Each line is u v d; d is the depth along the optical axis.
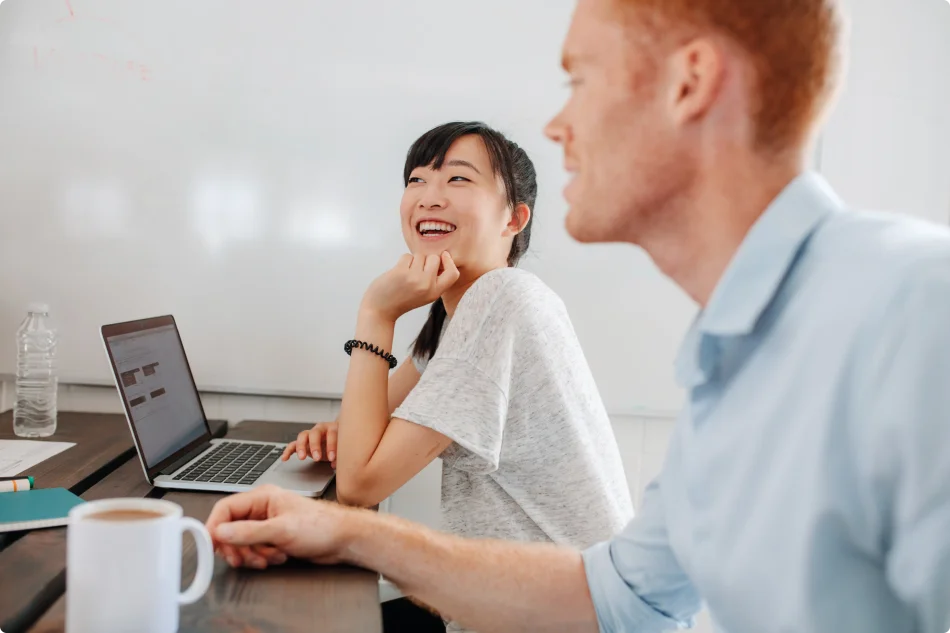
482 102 1.75
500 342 1.07
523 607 0.81
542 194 1.77
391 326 1.16
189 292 1.74
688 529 0.63
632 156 0.61
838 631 0.51
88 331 1.73
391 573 0.81
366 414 1.08
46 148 1.70
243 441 1.49
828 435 0.50
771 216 0.58
